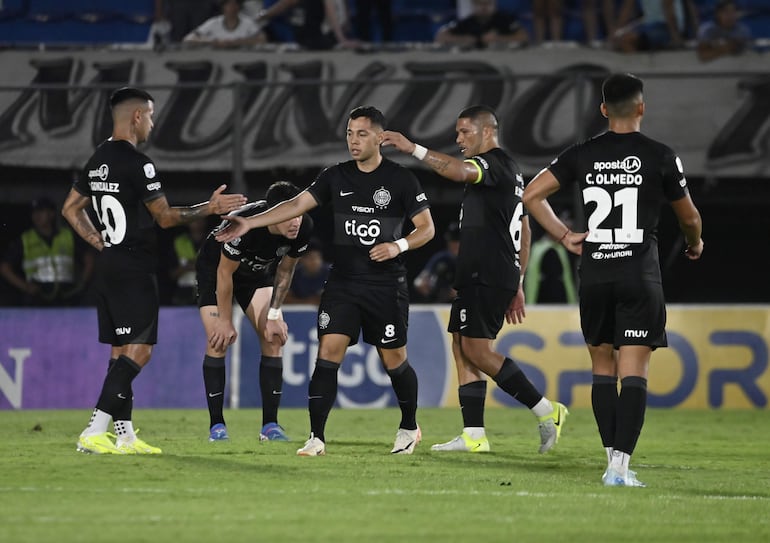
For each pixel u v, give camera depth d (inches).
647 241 849.5
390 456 1035.3
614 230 847.7
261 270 1172.5
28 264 1860.2
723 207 2095.2
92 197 1018.1
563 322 1784.0
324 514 707.4
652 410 1749.5
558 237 860.0
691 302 2117.4
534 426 1465.3
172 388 1775.3
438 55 1983.3
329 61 1973.4
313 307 1785.2
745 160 1857.8
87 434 1022.4
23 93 1808.6
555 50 1987.0
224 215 1101.1
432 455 1055.6
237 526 662.5
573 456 1072.8
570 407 1768.0
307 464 952.3
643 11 2053.4
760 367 1786.4
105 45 1983.3
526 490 821.9
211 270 1195.3
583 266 861.2
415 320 1793.8
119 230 1006.4
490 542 626.8
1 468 906.7
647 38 1988.2
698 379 1786.4
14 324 1785.2
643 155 846.5
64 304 1873.8
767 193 1988.2
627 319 847.1
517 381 1068.5
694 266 2114.9
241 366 1775.3
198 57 1966.0
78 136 1813.5
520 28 2092.8
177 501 752.3
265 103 1833.2
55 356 1781.5
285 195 1124.5
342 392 1769.2
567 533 658.8
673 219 2090.3
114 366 1019.3
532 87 1839.3
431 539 631.8
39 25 2249.0
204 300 1198.9
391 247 988.6
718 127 1862.7
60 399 1775.3
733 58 1972.2
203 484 831.1
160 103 1823.3
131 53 1972.2
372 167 1021.2
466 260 1067.9
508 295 1072.2
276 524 670.5
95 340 1787.6
